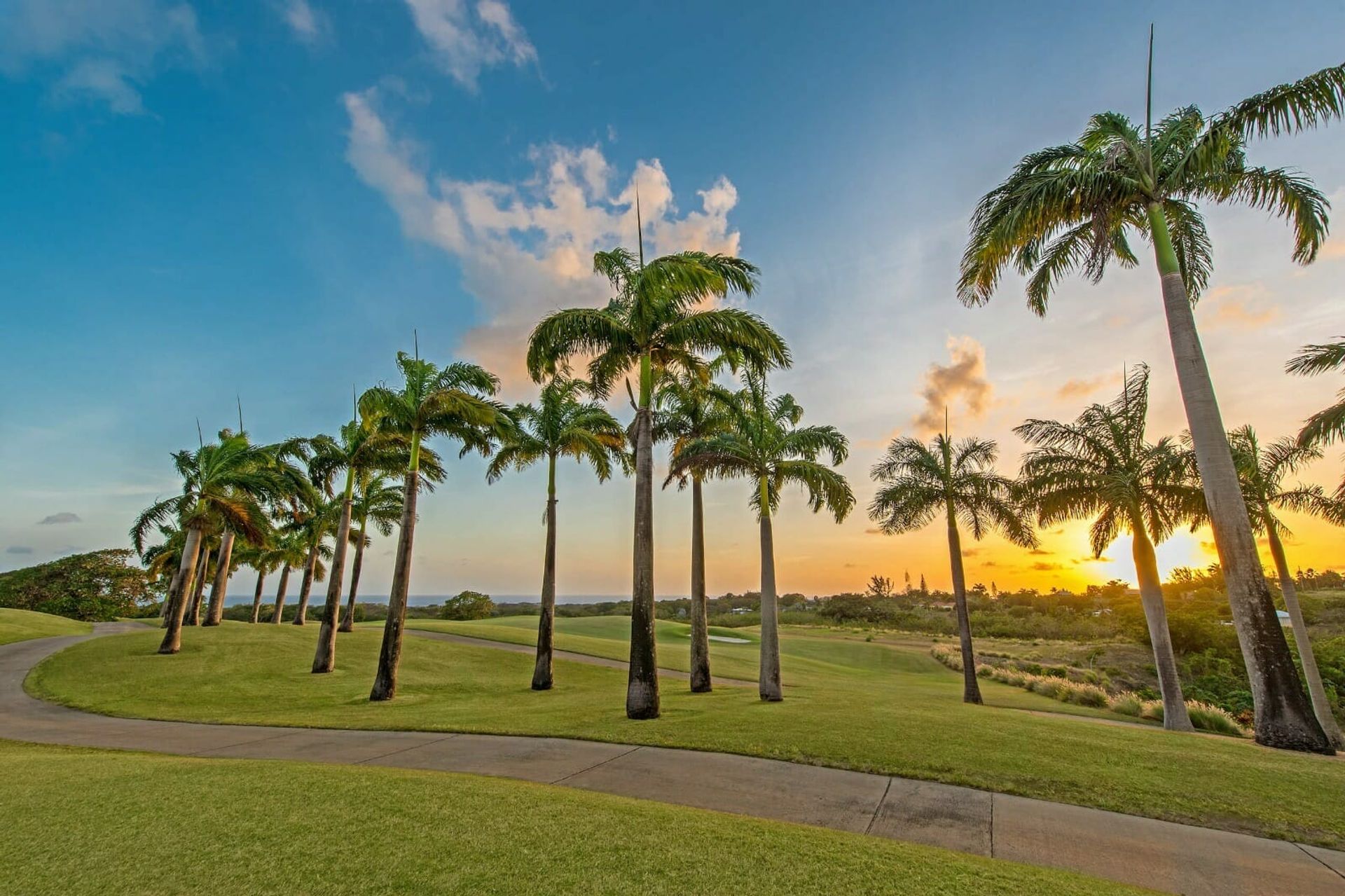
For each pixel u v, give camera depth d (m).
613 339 15.23
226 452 24.84
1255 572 10.82
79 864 4.32
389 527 35.59
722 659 32.97
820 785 7.41
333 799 5.91
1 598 50.62
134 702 15.55
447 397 18.45
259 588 46.75
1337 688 29.12
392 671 17.25
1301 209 12.39
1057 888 4.41
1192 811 6.58
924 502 22.64
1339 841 5.89
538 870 4.32
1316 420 14.61
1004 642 57.91
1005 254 13.50
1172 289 12.31
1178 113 12.73
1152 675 37.94
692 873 4.35
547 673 20.23
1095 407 19.64
